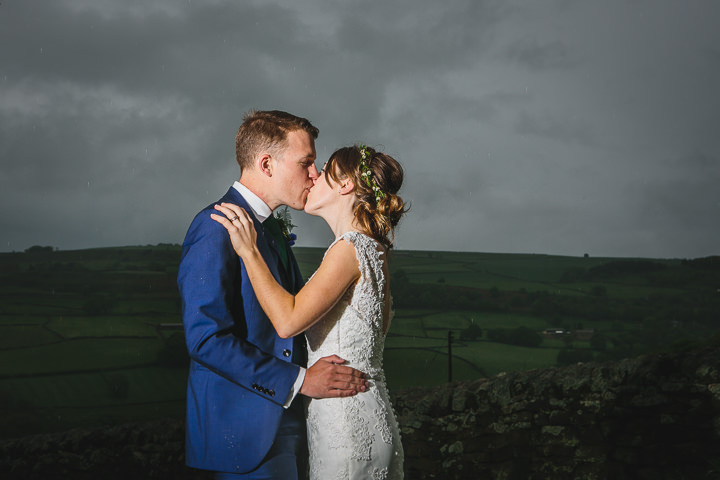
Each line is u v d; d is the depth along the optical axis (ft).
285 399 6.79
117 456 23.12
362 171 7.64
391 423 7.29
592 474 14.37
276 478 6.91
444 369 98.94
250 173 7.66
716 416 12.91
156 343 123.75
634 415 13.97
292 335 6.75
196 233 7.02
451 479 17.08
